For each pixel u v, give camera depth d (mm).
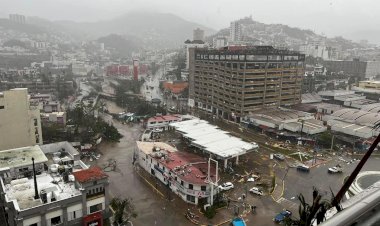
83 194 47531
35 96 157000
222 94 133125
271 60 125875
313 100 156500
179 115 126500
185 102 173250
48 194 46062
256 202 62188
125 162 83812
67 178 52844
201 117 135250
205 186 60594
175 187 65625
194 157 75625
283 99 136375
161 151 76938
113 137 103688
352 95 165625
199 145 82750
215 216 57062
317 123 108500
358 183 49125
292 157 86688
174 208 60094
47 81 189125
